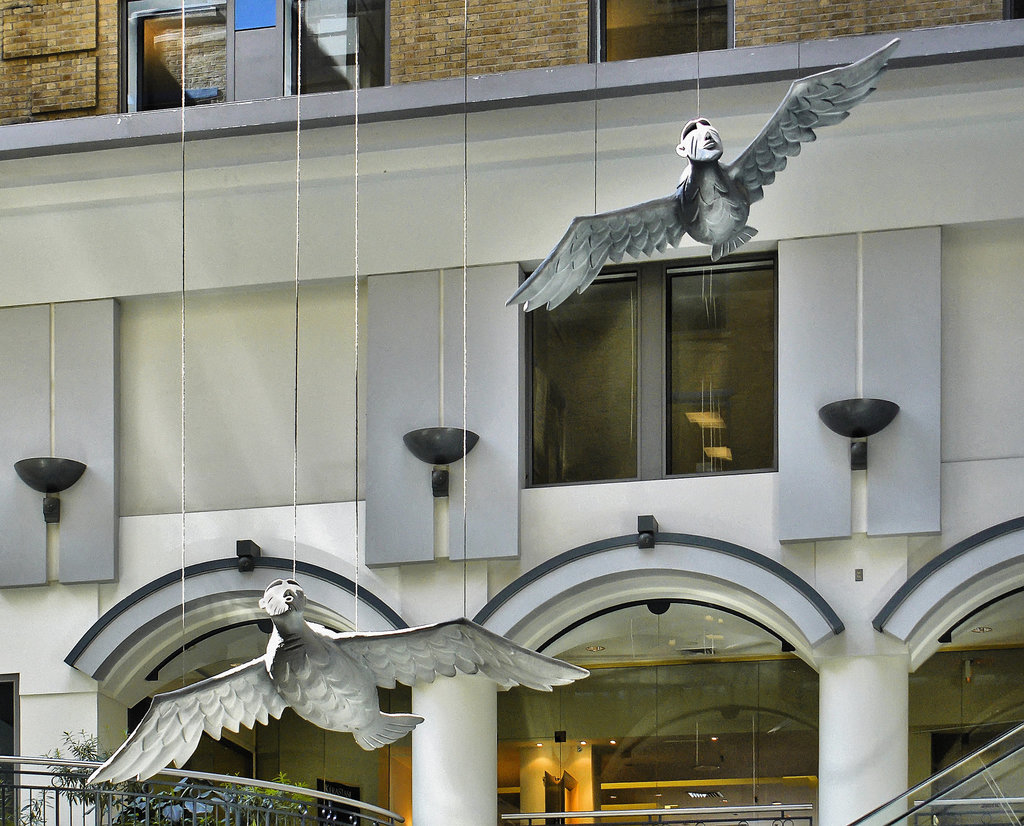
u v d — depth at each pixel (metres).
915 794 12.90
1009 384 16.62
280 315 18.28
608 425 17.47
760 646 19.80
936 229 16.69
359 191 17.77
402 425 17.34
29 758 15.09
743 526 16.73
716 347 17.41
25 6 19.16
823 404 16.58
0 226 18.47
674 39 17.47
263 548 17.66
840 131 16.86
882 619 16.05
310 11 18.55
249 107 17.39
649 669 20.72
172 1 18.95
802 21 17.00
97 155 17.84
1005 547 15.95
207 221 18.11
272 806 16.30
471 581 17.09
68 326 18.31
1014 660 19.69
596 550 16.73
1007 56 15.85
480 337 17.39
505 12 17.88
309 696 10.27
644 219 11.52
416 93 17.05
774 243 17.16
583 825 20.23
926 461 16.30
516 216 17.44
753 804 20.03
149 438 18.27
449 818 16.38
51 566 17.91
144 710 18.66
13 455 18.11
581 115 17.03
